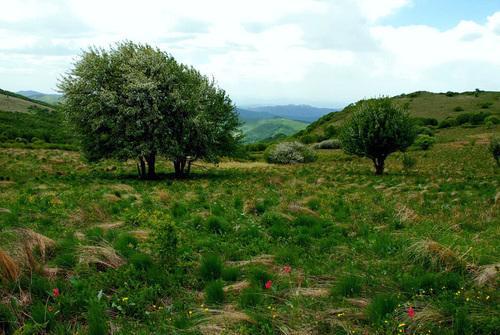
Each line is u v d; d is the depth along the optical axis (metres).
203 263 8.33
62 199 16.23
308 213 13.49
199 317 6.39
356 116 34.50
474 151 53.53
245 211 14.01
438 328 5.86
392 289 7.41
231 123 33.12
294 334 5.86
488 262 8.41
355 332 5.91
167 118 29.27
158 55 30.27
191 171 37.50
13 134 71.00
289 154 51.12
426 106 136.38
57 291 6.65
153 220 10.59
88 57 28.86
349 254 9.51
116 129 28.33
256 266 8.62
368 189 20.95
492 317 6.01
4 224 11.46
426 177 28.61
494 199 16.02
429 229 11.38
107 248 8.85
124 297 6.97
